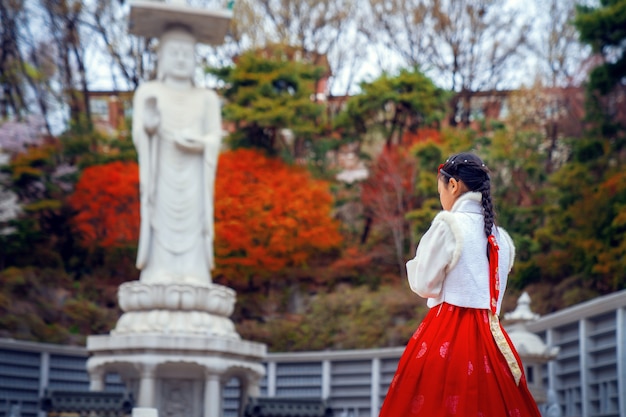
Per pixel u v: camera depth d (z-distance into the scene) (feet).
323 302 93.76
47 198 98.22
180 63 58.08
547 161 103.24
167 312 53.67
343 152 109.29
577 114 103.09
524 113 106.32
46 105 107.45
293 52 114.11
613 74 81.25
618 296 53.11
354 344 89.40
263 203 93.45
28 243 95.14
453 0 115.96
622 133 87.51
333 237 95.30
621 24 78.95
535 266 84.64
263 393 79.56
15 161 96.63
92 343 54.03
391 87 102.22
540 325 63.10
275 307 96.63
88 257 97.45
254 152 97.45
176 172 56.03
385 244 101.45
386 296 92.68
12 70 106.22
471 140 98.94
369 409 75.66
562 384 61.57
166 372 54.03
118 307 94.48
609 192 79.41
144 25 58.80
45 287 91.61
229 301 55.93
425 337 14.28
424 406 13.73
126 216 94.43
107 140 102.63
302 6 117.80
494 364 13.87
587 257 79.10
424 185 94.63
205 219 56.24
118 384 74.18
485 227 14.65
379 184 99.40
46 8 107.96
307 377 78.79
